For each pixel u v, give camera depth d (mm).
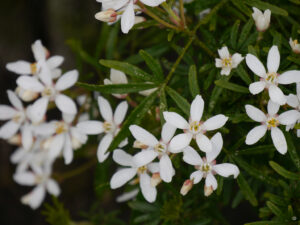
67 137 331
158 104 302
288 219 271
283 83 263
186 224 318
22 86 303
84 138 328
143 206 319
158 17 293
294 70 263
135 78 293
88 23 511
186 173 311
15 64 316
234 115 276
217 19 305
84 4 512
